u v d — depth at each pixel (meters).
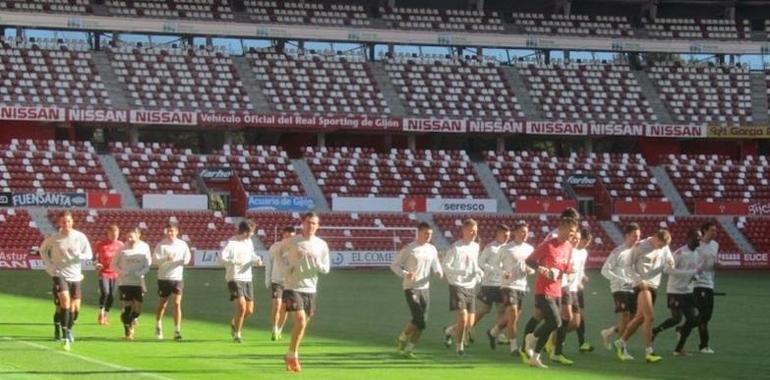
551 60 67.62
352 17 63.72
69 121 55.72
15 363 17.55
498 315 21.69
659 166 64.19
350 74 63.84
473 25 65.06
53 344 20.92
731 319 30.27
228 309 30.78
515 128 61.12
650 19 68.19
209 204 56.53
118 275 22.56
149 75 60.50
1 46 59.22
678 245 59.41
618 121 63.81
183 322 26.84
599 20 67.44
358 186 59.25
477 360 19.94
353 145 63.72
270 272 22.61
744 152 66.25
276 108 61.09
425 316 20.00
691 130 62.91
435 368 18.61
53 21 58.34
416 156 61.78
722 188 62.94
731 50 67.06
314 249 17.58
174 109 58.81
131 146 58.12
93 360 18.25
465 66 65.88
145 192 56.06
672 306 21.25
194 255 53.06
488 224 58.59
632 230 20.55
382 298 35.81
